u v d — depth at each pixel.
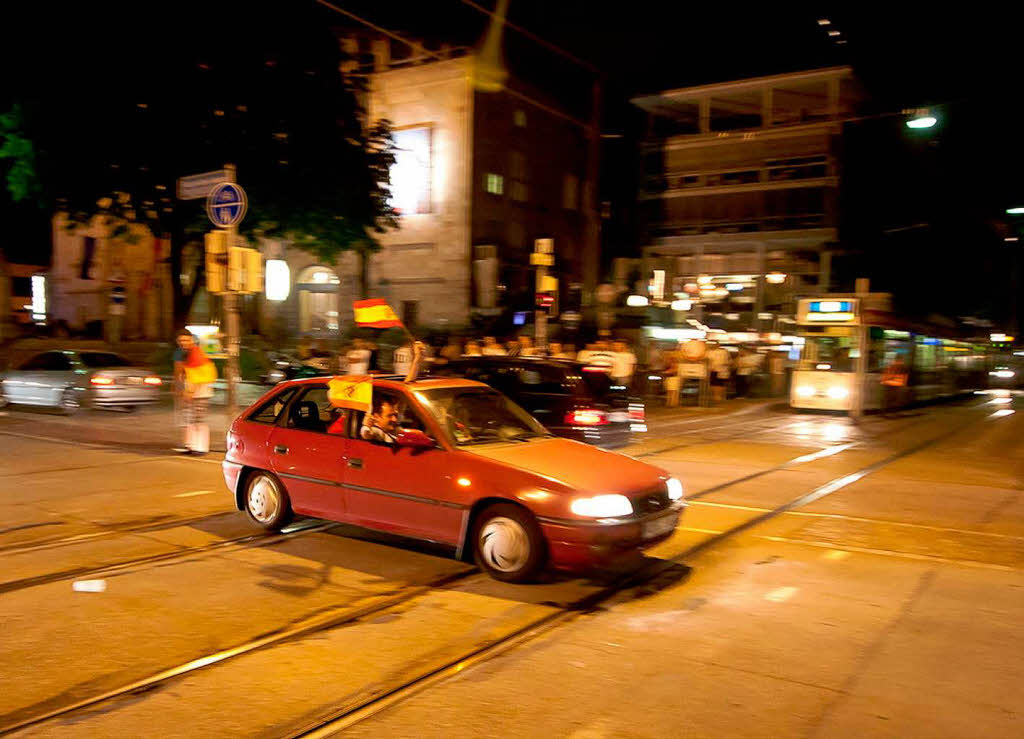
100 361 17.89
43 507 8.48
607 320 28.41
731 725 3.88
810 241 39.72
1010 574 6.50
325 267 36.81
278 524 7.45
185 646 4.82
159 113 20.66
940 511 8.91
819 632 5.16
